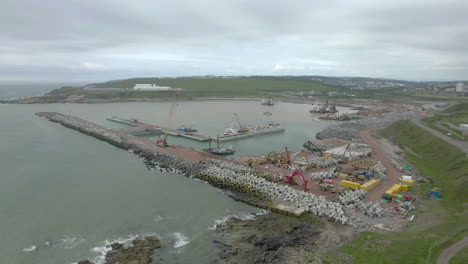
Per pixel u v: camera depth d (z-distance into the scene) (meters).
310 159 107.00
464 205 67.44
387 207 70.12
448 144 113.25
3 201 74.56
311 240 57.19
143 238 59.03
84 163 107.56
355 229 60.78
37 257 53.16
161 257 52.94
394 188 78.88
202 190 83.81
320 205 69.50
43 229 62.00
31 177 91.50
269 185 81.38
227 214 69.25
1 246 56.06
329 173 89.00
